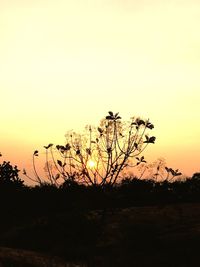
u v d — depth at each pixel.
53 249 13.54
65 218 14.48
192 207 17.39
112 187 14.40
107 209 15.17
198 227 14.73
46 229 14.56
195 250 13.34
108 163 13.63
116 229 14.77
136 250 13.70
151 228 14.82
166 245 13.76
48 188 16.34
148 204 18.41
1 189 18.66
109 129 13.41
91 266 12.49
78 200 14.77
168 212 16.61
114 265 12.84
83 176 13.96
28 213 17.81
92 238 14.10
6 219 17.72
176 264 12.83
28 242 14.27
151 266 12.77
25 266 11.38
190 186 18.69
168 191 18.69
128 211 16.69
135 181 18.64
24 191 18.61
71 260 12.85
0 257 11.47
